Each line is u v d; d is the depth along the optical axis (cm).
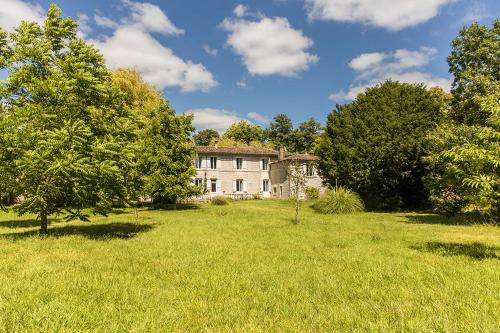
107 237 1273
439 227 1661
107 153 1275
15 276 683
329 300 584
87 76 1293
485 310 519
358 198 2725
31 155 1131
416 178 2781
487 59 2586
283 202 4122
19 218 2228
